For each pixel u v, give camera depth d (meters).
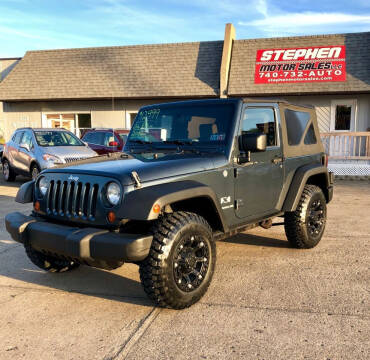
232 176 3.81
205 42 17.30
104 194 3.19
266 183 4.26
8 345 2.84
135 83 16.72
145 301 3.57
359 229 6.11
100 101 17.64
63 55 18.70
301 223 4.71
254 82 15.45
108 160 3.76
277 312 3.28
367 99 15.10
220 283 3.93
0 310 3.40
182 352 2.70
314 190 4.89
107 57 18.02
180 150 4.02
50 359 2.65
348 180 12.52
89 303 3.54
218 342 2.82
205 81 16.06
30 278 4.17
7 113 18.78
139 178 3.13
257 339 2.85
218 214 3.58
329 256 4.75
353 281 3.93
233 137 3.82
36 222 3.50
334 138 13.91
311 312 3.27
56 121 18.45
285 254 4.85
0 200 8.90
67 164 3.80
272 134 4.39
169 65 16.95
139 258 2.95
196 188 3.29
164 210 3.38
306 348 2.72
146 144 4.39
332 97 15.40
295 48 15.80
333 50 15.37
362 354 2.64
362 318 3.15
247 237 5.71
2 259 4.79
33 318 3.25
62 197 3.48
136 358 2.65
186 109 4.20
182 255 3.22
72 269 4.43
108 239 2.96
